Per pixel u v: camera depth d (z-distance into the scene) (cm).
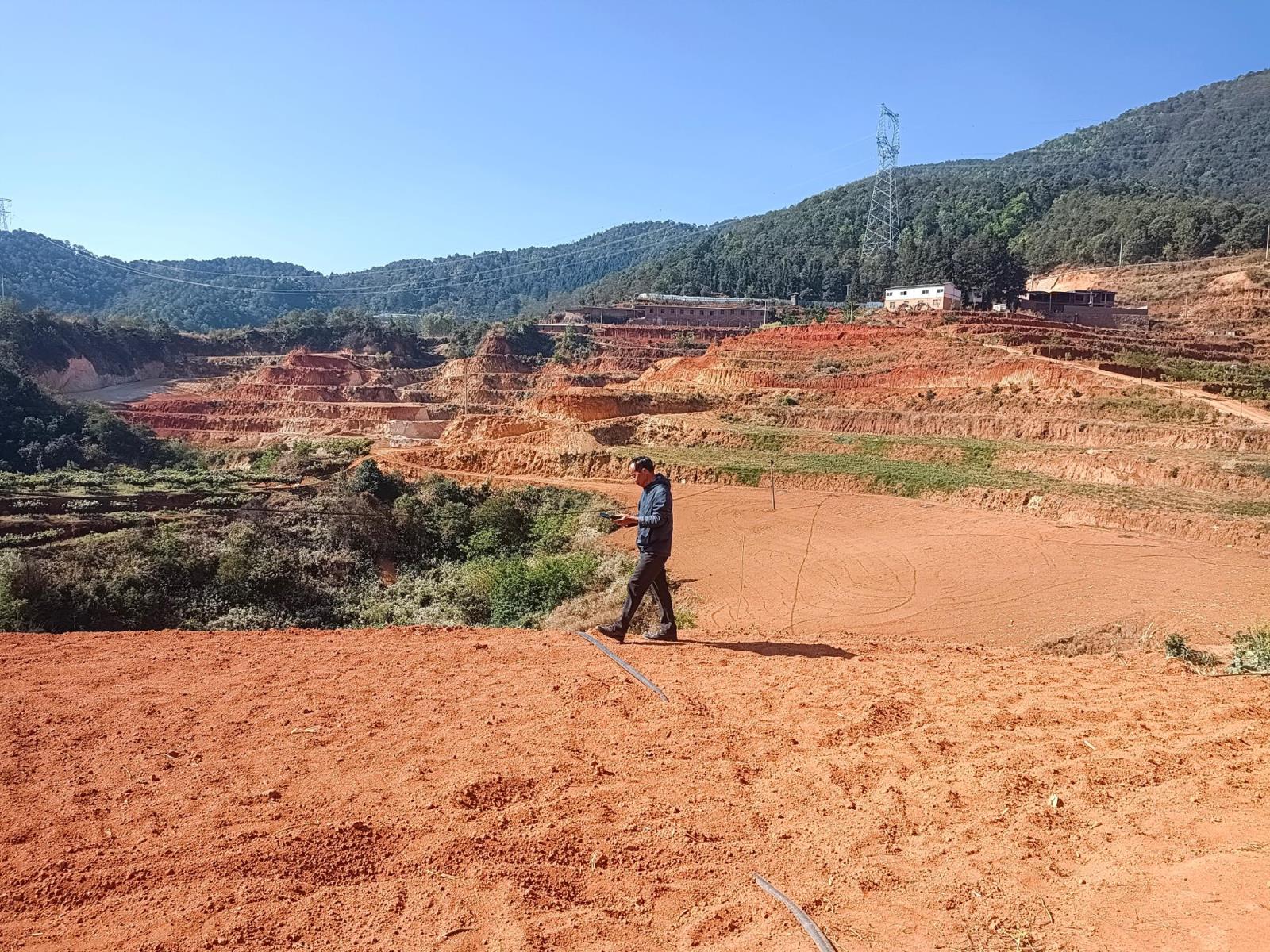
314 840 474
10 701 755
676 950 372
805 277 17638
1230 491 4341
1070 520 4003
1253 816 452
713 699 748
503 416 8075
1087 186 18600
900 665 905
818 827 491
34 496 4391
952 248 11950
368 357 13588
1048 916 377
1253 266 10962
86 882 436
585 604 2691
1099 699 740
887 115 16538
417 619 3094
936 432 6397
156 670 868
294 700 755
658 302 15962
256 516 4031
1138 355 7650
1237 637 1451
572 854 461
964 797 521
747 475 5319
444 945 376
